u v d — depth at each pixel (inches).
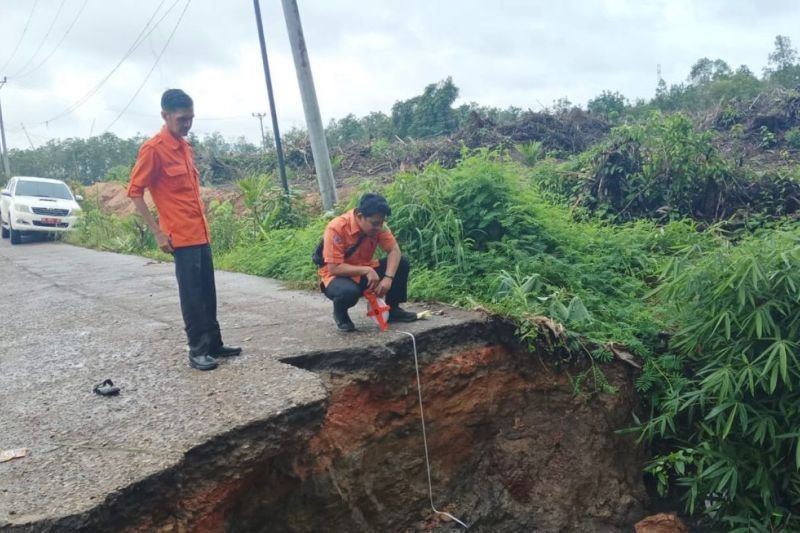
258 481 156.9
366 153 849.5
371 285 206.8
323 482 175.5
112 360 199.2
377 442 194.4
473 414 218.4
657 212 416.5
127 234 606.9
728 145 686.5
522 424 228.5
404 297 221.0
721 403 202.4
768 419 200.8
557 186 455.8
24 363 202.1
